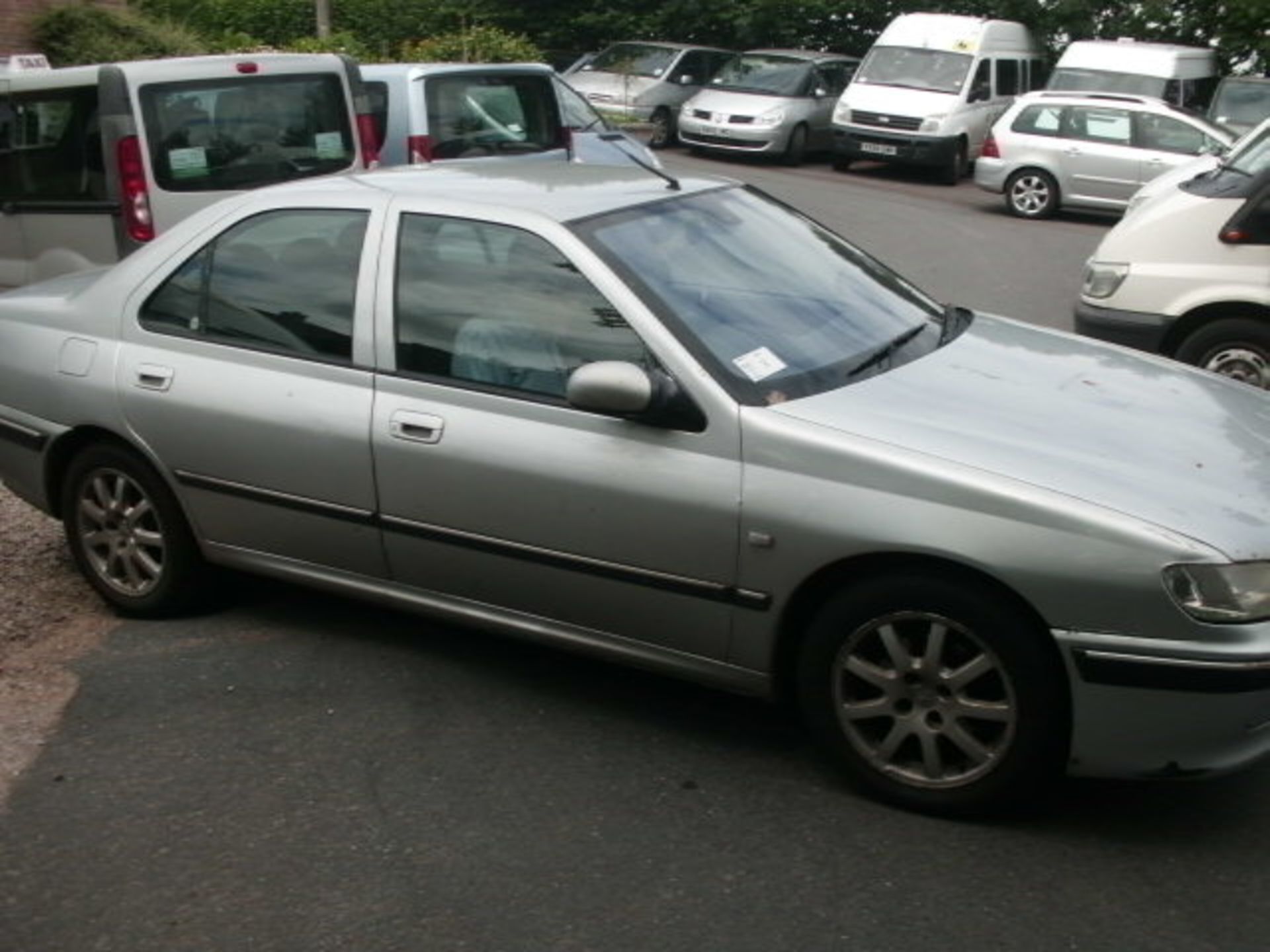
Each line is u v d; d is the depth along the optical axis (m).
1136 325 7.88
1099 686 3.64
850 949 3.38
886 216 17.06
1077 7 25.06
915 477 3.79
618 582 4.24
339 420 4.64
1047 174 17.45
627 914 3.52
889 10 26.89
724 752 4.33
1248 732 3.63
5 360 5.45
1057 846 3.80
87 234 8.18
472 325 4.51
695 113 21.83
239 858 3.79
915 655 3.89
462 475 4.42
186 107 8.00
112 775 4.23
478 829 3.91
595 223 4.54
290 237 4.92
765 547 3.97
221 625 5.30
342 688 4.77
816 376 4.25
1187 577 3.55
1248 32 24.17
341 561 4.82
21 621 5.35
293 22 26.42
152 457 5.09
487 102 10.31
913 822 3.93
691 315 4.31
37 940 3.47
